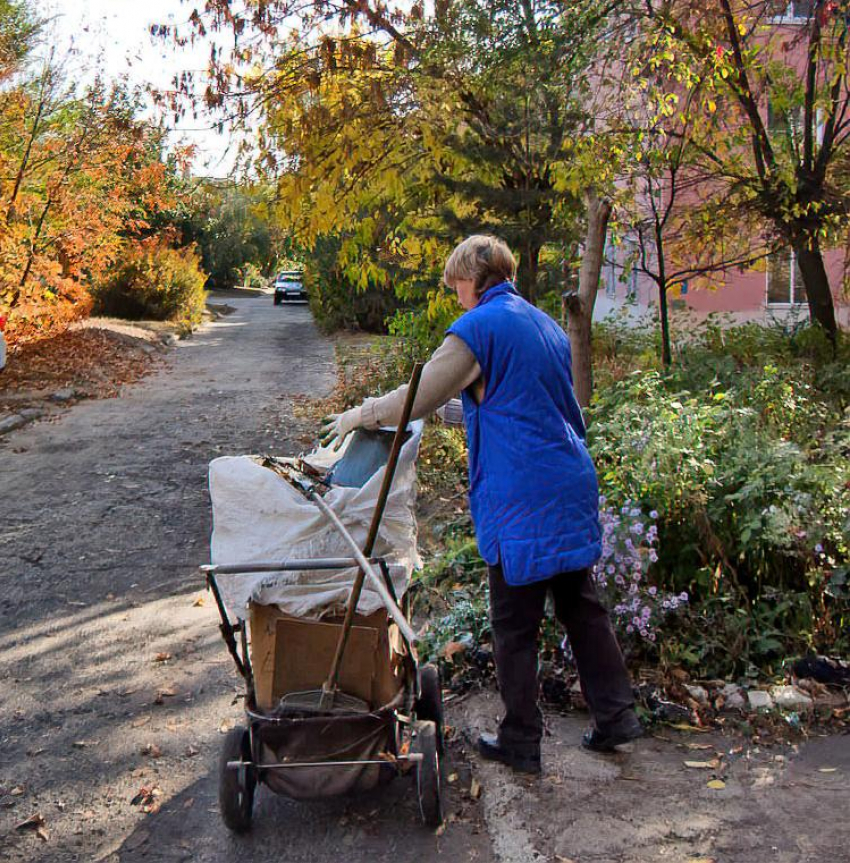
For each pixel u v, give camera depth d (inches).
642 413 222.2
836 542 187.3
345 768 132.5
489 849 130.6
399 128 333.7
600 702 144.0
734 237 493.0
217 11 323.3
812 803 136.6
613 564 174.2
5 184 697.0
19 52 684.7
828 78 460.4
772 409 284.8
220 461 142.2
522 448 134.0
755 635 177.9
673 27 378.9
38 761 158.7
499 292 143.2
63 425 475.2
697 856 125.4
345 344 871.7
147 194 789.9
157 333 948.0
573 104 367.2
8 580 248.7
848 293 539.2
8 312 676.7
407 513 140.9
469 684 176.9
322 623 134.0
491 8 338.0
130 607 229.3
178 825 139.6
